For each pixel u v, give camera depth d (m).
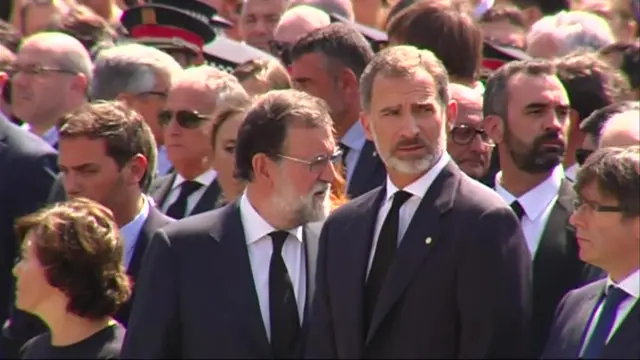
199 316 19.94
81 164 21.89
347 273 19.64
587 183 19.25
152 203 22.91
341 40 25.98
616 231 19.05
